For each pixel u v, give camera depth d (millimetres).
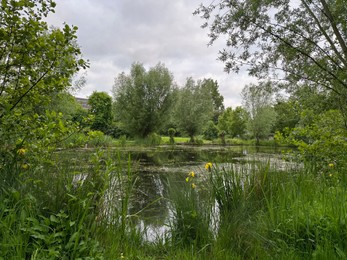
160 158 12633
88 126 3117
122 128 25625
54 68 2746
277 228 2320
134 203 4543
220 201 3080
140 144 23109
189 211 2791
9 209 1849
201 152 16484
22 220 1766
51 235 1755
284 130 4652
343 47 3908
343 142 3994
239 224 2609
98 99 26453
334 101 3984
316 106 4164
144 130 25875
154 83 25297
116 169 2672
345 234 2088
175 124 31000
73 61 2756
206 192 3297
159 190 5598
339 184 3023
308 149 4230
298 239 2158
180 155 14273
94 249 1884
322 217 2246
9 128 2430
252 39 4121
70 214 2049
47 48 2547
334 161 3986
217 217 2900
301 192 2736
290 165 3877
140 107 25375
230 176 3305
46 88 2814
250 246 2340
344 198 2465
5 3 2273
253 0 3797
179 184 3568
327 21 4164
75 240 1822
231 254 2258
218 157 11867
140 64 26625
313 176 3406
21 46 2535
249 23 3984
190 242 2605
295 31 4000
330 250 1889
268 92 4621
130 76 26266
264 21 3922
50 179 2314
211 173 3398
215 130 36656
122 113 25438
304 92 4309
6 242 1606
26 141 2529
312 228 2230
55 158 2668
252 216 2711
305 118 4387
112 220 2525
